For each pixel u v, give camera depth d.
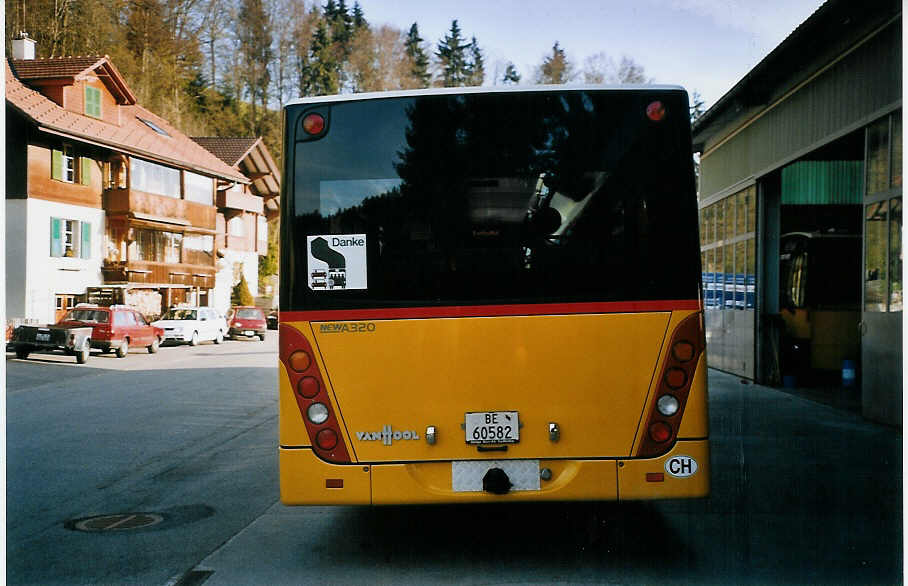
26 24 54.12
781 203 16.44
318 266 5.35
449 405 5.27
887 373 10.92
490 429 5.25
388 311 5.30
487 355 5.27
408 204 5.36
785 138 14.70
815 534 6.25
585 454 5.24
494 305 5.28
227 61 66.88
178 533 6.57
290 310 5.34
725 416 12.10
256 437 11.56
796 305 16.53
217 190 52.91
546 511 7.08
